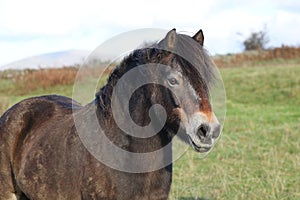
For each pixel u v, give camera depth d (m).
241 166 10.82
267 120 16.97
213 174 10.12
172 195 8.44
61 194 4.80
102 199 4.49
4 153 5.50
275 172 10.02
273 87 23.69
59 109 5.53
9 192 5.53
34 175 5.02
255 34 50.91
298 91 22.52
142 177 4.44
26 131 5.48
